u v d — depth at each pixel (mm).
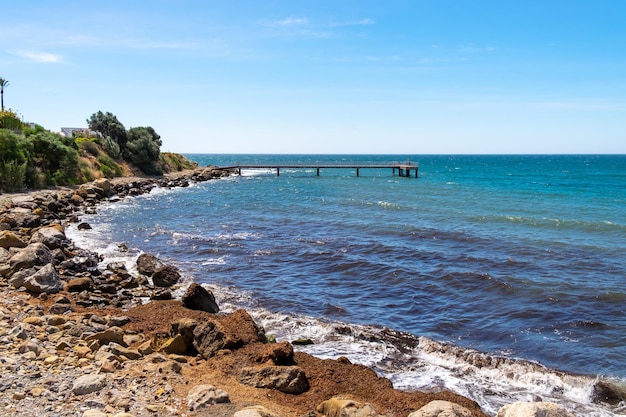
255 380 8961
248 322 11617
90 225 28953
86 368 8617
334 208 39625
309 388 8953
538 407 6355
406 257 21844
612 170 114062
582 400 9984
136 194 47594
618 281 18031
